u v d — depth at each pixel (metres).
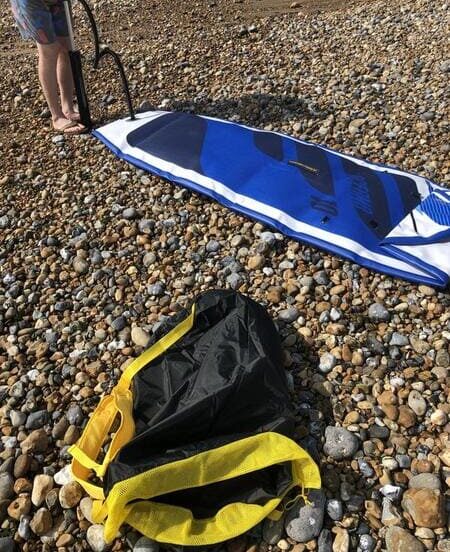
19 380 1.81
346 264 2.11
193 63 3.84
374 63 3.51
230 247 2.26
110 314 2.03
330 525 1.38
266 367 1.55
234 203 2.37
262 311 1.78
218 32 4.38
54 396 1.74
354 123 2.93
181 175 2.55
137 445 1.40
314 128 2.94
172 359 1.68
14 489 1.51
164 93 3.46
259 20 4.61
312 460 1.36
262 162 2.51
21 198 2.66
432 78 3.24
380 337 1.86
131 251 2.29
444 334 1.84
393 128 2.87
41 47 2.80
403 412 1.61
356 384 1.71
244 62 3.79
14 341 1.96
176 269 2.19
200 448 1.38
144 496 1.30
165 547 1.35
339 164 2.48
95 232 2.40
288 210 2.28
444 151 2.67
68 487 1.48
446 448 1.53
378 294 1.99
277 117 3.08
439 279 1.96
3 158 2.95
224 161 2.56
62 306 2.06
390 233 2.15
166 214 2.45
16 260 2.30
